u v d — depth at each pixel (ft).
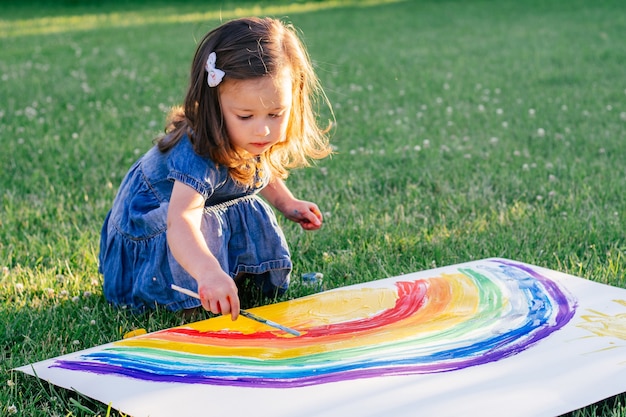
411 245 10.64
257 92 7.38
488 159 14.85
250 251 8.88
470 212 12.14
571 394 6.24
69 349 7.82
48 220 12.08
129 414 6.10
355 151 15.47
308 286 9.36
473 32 34.88
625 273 9.36
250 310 8.25
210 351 7.22
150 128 18.06
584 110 18.89
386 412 5.98
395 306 8.22
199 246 7.52
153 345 7.37
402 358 6.95
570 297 8.27
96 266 10.14
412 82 23.57
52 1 56.65
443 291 8.54
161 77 25.13
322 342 7.38
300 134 8.32
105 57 29.84
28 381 6.97
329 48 31.04
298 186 13.43
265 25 7.76
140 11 51.01
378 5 49.42
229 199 8.74
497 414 5.93
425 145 15.87
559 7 42.57
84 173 14.44
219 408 6.14
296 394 6.31
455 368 6.72
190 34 37.06
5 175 14.48
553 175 13.74
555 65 25.58
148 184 8.69
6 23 44.62
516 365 6.75
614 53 27.12
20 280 9.70
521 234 10.86
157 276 8.48
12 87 23.32
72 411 6.42
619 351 6.99
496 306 8.11
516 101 20.31
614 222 11.13
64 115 19.58
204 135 7.79
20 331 8.26
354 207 12.23
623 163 14.48
